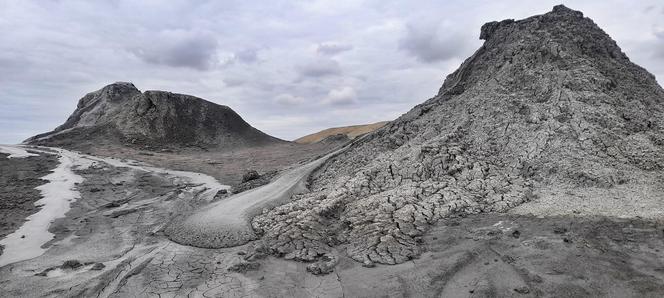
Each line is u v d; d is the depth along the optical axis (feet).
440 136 78.43
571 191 55.36
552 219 48.49
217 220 62.95
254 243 54.70
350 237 53.62
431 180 66.39
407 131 92.07
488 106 81.46
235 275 44.93
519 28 100.07
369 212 59.21
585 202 51.21
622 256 38.29
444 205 58.13
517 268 39.52
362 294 38.88
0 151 153.28
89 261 51.47
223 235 57.31
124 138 199.82
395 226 53.57
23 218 74.28
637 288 33.14
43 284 44.27
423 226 53.72
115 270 47.57
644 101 73.51
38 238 62.44
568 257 39.52
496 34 108.68
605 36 90.48
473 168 66.33
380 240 50.26
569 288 34.65
